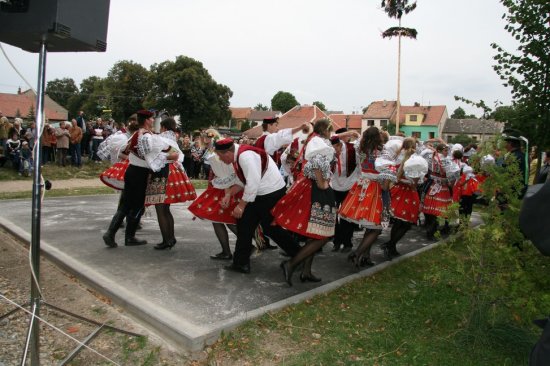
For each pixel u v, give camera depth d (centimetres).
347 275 470
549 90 514
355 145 550
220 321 327
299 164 531
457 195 759
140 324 338
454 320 354
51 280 416
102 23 282
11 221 653
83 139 1593
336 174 565
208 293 390
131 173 499
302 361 289
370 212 461
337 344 313
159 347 299
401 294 415
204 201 480
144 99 4675
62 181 1268
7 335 310
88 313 347
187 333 304
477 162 335
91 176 1395
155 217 750
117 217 520
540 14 501
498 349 315
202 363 287
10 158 1316
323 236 400
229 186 446
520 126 517
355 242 648
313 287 422
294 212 405
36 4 245
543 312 295
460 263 341
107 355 291
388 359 297
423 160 493
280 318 348
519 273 296
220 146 414
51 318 337
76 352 272
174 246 552
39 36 252
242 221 443
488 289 315
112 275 427
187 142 1631
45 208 781
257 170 411
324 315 361
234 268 457
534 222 152
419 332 339
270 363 288
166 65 4156
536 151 552
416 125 5391
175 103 4097
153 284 406
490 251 316
